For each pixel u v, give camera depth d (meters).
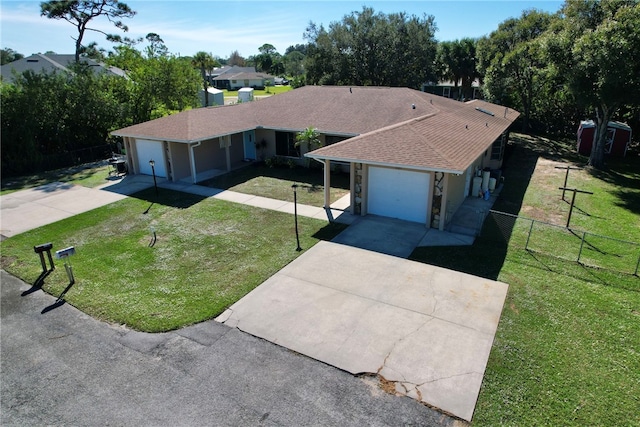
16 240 12.77
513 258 11.09
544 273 10.24
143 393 6.55
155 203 16.11
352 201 14.47
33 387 6.76
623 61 17.58
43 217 14.80
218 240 12.47
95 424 6.02
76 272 10.61
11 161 21.25
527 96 33.81
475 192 16.72
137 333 8.08
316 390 6.51
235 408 6.20
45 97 23.06
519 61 30.89
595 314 8.47
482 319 8.28
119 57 34.34
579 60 19.69
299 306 8.85
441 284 9.70
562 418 5.93
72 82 24.58
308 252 11.53
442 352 7.32
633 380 6.65
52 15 36.91
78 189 18.34
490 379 6.67
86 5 38.00
